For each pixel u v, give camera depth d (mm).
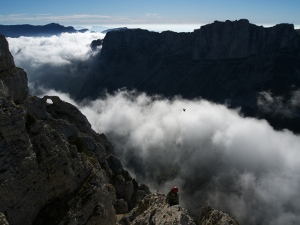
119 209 50031
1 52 35938
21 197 27859
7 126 27234
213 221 38688
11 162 27281
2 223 23094
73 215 31031
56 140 33562
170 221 25219
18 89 37938
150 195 40781
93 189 34312
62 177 32031
